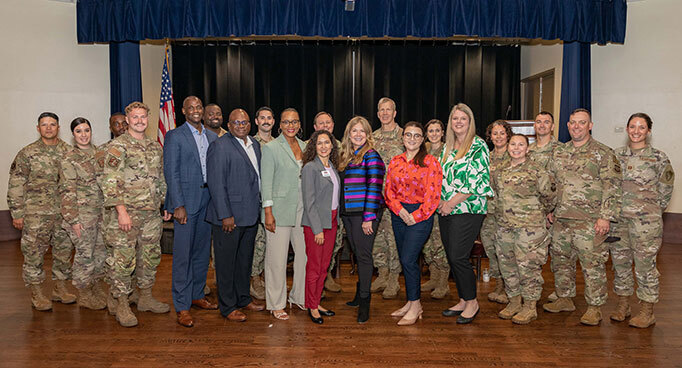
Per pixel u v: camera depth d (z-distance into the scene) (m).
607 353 2.89
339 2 6.27
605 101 6.88
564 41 6.45
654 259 3.27
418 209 3.22
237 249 3.48
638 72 6.62
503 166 3.49
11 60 6.58
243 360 2.79
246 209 3.29
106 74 7.14
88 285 3.71
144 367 2.71
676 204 6.43
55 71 6.85
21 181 3.63
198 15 6.27
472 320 3.45
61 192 3.53
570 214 3.32
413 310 3.38
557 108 7.40
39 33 6.73
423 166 3.19
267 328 3.30
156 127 7.80
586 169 3.27
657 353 2.89
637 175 3.26
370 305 3.84
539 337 3.15
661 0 6.41
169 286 4.37
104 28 6.55
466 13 6.23
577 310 3.69
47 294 4.19
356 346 2.99
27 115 6.70
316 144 3.29
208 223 3.60
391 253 4.01
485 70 8.15
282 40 7.78
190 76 7.96
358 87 8.02
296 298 3.62
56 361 2.79
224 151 3.21
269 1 6.25
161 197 3.47
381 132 4.20
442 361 2.78
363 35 6.30
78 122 3.62
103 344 3.03
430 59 8.10
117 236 3.26
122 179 3.20
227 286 3.42
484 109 8.19
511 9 6.25
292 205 3.39
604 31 6.50
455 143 3.35
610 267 5.23
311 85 8.02
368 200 3.26
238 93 7.93
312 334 3.19
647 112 6.58
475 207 3.21
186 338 3.12
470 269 3.34
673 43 6.38
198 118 3.36
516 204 3.32
